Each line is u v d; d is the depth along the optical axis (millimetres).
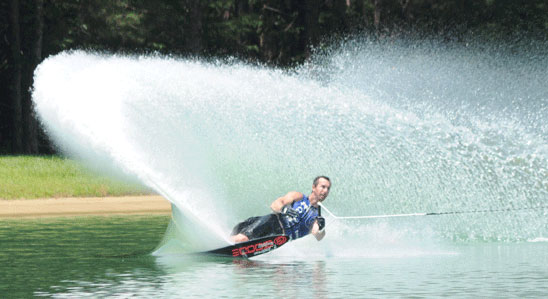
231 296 26000
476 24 151625
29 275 30547
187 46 139250
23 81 132875
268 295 26141
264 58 154625
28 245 40656
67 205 71562
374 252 37500
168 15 139875
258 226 36625
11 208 68938
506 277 29750
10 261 34500
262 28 155250
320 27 151375
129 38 138375
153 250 38250
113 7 133875
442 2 155375
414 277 29797
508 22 150875
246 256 35625
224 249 35719
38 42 131625
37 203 73250
